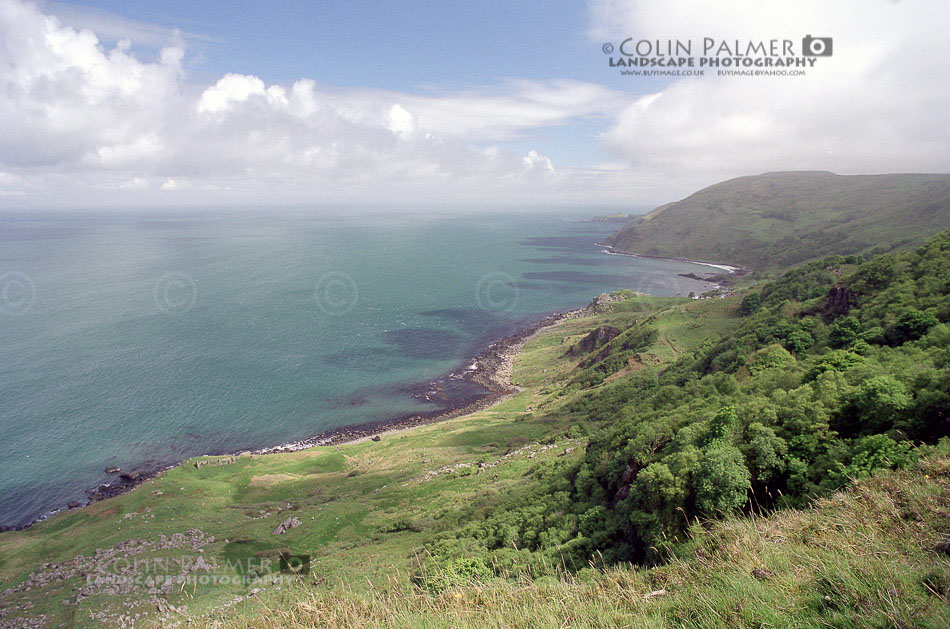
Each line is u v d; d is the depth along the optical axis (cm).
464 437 7962
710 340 8669
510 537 3086
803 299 8344
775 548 808
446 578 960
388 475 6800
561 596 804
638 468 2728
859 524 842
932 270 5212
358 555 3975
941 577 600
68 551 4916
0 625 3600
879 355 3394
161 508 5925
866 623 551
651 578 868
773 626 586
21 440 8206
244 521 5600
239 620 987
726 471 1834
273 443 8788
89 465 7688
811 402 2197
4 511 6519
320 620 866
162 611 3456
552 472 4666
